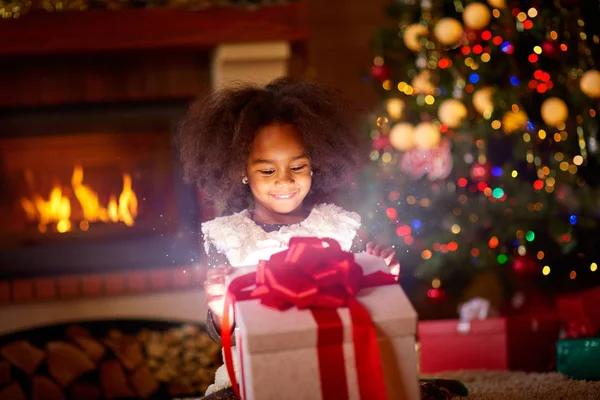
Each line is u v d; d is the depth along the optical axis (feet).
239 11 11.17
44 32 10.99
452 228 10.86
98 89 11.53
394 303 5.77
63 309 11.62
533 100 10.53
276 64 11.38
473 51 10.39
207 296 6.41
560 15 10.17
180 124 8.21
